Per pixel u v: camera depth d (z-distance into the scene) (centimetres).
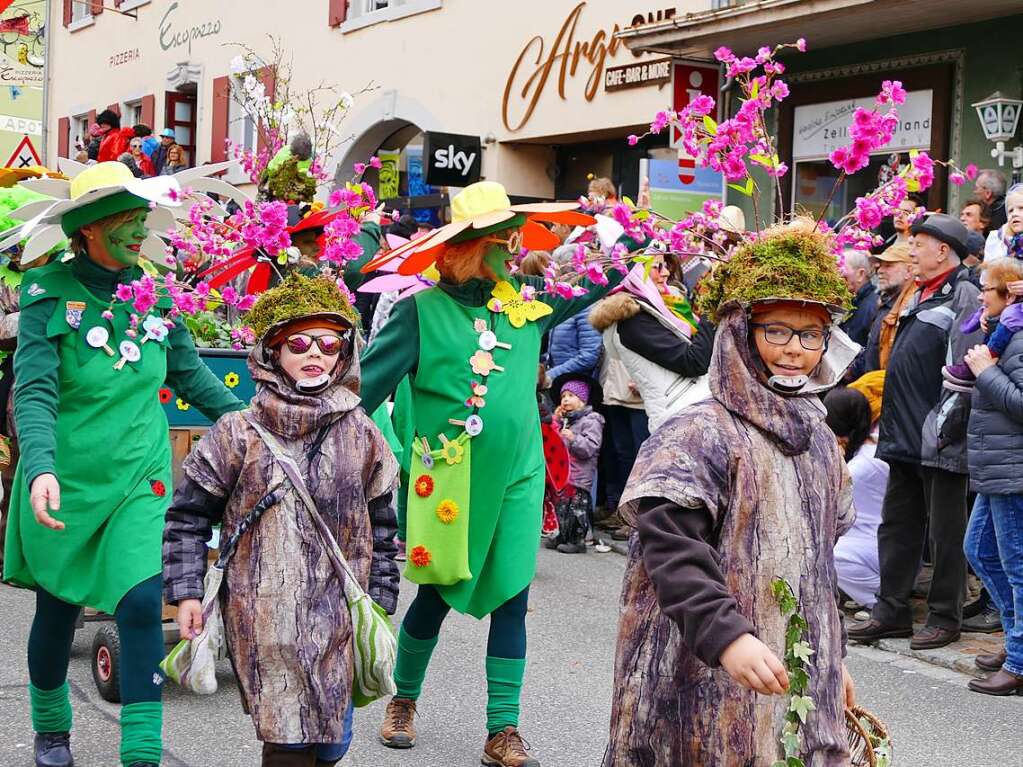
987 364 588
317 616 357
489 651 484
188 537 359
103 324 429
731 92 1170
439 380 479
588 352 901
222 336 609
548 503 725
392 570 377
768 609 278
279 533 357
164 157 1719
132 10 2448
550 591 773
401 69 1767
